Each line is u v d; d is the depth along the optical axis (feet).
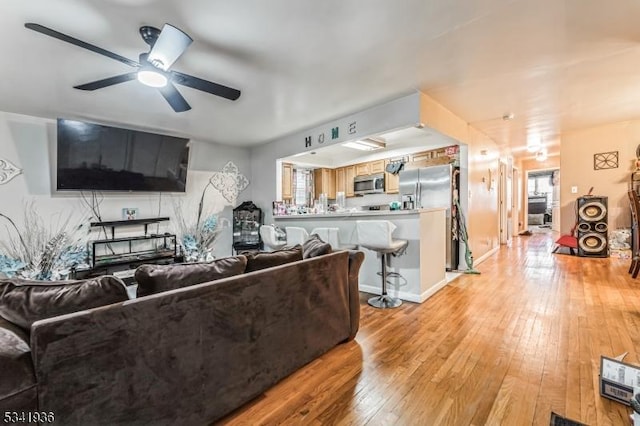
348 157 21.11
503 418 4.71
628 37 7.22
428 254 11.10
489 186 18.67
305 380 5.90
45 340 3.16
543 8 6.09
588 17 6.40
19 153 11.89
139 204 14.88
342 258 7.38
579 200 17.33
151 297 4.03
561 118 14.39
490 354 6.70
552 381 5.64
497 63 8.47
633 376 4.92
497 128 16.03
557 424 4.54
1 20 6.05
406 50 7.65
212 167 17.60
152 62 6.29
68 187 12.27
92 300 3.80
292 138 15.92
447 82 9.70
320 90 10.08
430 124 11.20
